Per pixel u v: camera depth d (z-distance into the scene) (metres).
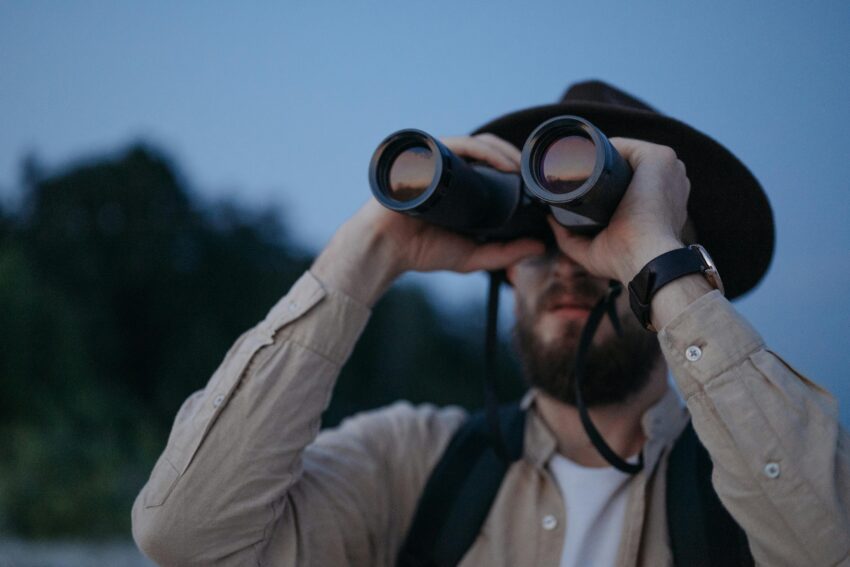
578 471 1.67
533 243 1.66
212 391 1.55
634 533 1.55
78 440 14.55
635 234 1.39
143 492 1.54
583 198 1.31
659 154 1.45
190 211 26.19
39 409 15.88
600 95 1.85
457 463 1.76
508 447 1.73
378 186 1.48
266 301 25.95
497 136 1.79
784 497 1.22
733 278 1.91
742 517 1.26
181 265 25.34
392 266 1.65
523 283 1.75
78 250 23.91
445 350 25.12
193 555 1.48
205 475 1.49
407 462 1.83
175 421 1.59
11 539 10.65
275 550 1.56
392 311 24.44
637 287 1.36
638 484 1.60
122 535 11.91
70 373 17.22
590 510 1.62
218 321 25.31
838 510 1.21
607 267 1.46
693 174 1.72
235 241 26.55
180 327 24.45
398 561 1.68
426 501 1.72
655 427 1.66
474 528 1.65
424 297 25.25
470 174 1.49
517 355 1.84
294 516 1.60
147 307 24.39
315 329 1.58
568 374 1.66
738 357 1.29
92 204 24.67
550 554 1.60
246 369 1.55
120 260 24.42
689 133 1.65
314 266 1.65
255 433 1.51
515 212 1.56
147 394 23.36
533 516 1.63
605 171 1.29
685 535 1.51
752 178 1.69
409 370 23.91
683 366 1.31
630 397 1.67
